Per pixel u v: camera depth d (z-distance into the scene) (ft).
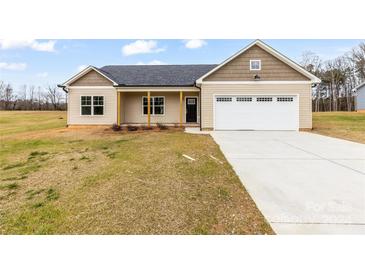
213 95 47.67
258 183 16.25
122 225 10.93
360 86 105.19
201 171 18.80
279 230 10.40
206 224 10.92
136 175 17.88
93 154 25.85
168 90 51.52
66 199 13.87
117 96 51.55
